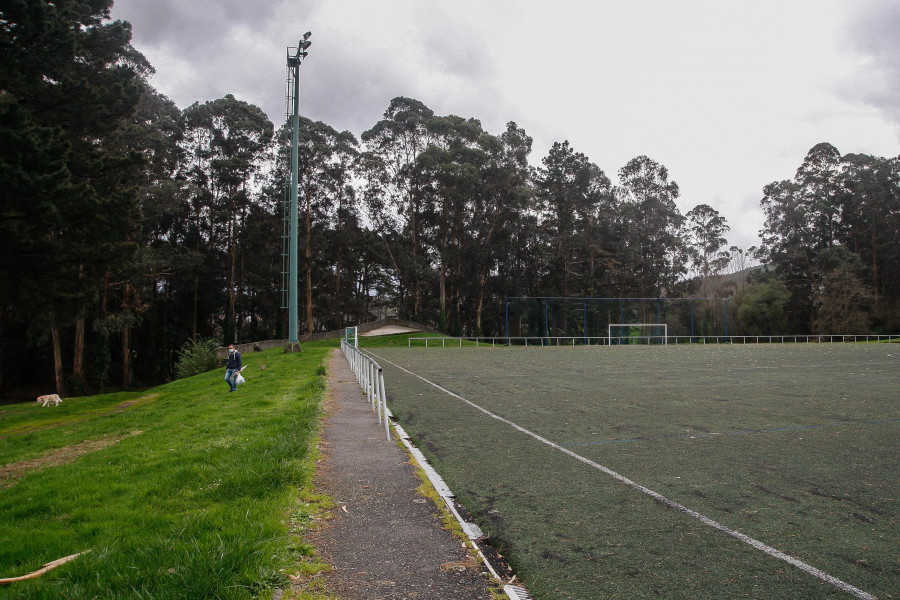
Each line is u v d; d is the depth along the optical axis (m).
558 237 73.62
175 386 29.66
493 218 67.50
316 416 11.15
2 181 14.39
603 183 80.56
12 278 17.58
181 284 61.97
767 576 4.29
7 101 16.70
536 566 4.48
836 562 4.55
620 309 64.31
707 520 5.54
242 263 65.62
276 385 17.55
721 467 7.55
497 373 22.75
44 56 18.69
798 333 74.00
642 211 81.00
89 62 24.81
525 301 64.31
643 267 78.62
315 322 71.44
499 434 9.89
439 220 69.31
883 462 7.80
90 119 20.98
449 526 5.37
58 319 20.14
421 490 6.48
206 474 6.93
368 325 58.62
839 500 6.14
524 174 66.69
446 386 17.83
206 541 4.63
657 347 51.94
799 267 75.81
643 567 4.46
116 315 47.25
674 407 13.02
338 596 3.96
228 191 62.09
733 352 41.03
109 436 12.51
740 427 10.46
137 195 20.59
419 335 56.84
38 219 15.80
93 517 5.62
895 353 38.16
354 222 70.62
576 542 4.98
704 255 90.19
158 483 6.66
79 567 4.25
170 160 51.44
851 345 54.16
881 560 4.58
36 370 53.94
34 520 5.76
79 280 19.28
